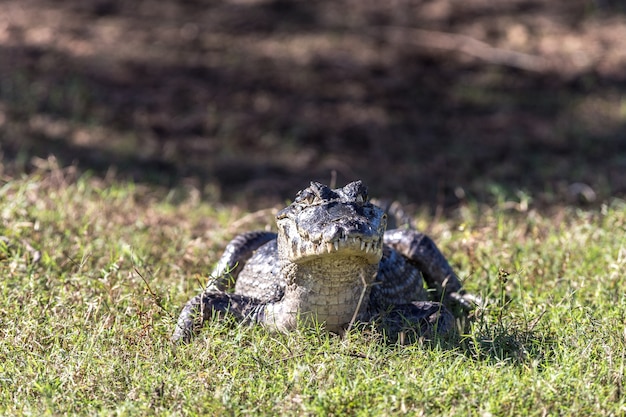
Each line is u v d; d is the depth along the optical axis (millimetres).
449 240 11883
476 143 21438
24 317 8359
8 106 21734
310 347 7727
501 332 8125
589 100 24281
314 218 7695
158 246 11062
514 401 6781
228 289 9688
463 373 7230
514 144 21203
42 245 10469
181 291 9383
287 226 7980
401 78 25672
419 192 18094
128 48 26828
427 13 30359
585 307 8781
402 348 7852
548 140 21438
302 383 7027
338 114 23188
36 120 21031
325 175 19344
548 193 16047
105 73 24734
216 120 22250
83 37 27438
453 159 20297
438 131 22359
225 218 13609
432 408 6770
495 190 13961
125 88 23906
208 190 17172
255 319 8430
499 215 12664
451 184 18469
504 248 10914
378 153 20859
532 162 19781
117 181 16875
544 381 7000
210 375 7223
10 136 19578
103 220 11898
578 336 8023
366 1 31453
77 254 10250
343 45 27922
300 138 21609
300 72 25766
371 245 7609
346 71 25969
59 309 8539
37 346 7883
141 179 17594
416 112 23547
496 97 24578
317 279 7918
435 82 25531
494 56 27250
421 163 20125
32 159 17156
